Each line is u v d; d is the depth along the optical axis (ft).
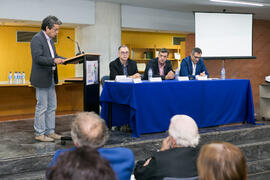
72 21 21.22
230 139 13.43
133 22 23.77
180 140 5.65
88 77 11.03
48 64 10.45
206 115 13.43
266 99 16.12
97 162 2.56
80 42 23.13
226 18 23.38
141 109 11.85
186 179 4.79
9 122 15.96
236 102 14.35
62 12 20.81
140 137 12.01
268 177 12.07
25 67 27.81
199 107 13.21
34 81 10.89
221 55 23.47
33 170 9.78
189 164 5.20
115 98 12.62
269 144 13.50
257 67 29.48
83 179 2.45
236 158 3.13
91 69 11.31
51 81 11.17
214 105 13.65
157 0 21.68
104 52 22.26
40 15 20.06
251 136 13.98
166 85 12.31
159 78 12.72
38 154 9.86
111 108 13.35
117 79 12.57
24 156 9.65
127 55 13.78
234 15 23.48
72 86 22.36
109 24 22.30
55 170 2.58
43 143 11.22
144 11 24.21
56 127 14.39
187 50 28.84
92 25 22.12
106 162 2.63
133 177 6.50
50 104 11.78
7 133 13.12
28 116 19.90
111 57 22.49
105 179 2.49
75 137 4.90
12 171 9.48
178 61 34.94
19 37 27.45
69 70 29.17
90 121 4.94
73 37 29.17
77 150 2.73
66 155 2.68
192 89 12.96
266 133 14.35
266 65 29.86
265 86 15.99
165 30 25.67
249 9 24.76
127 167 5.13
